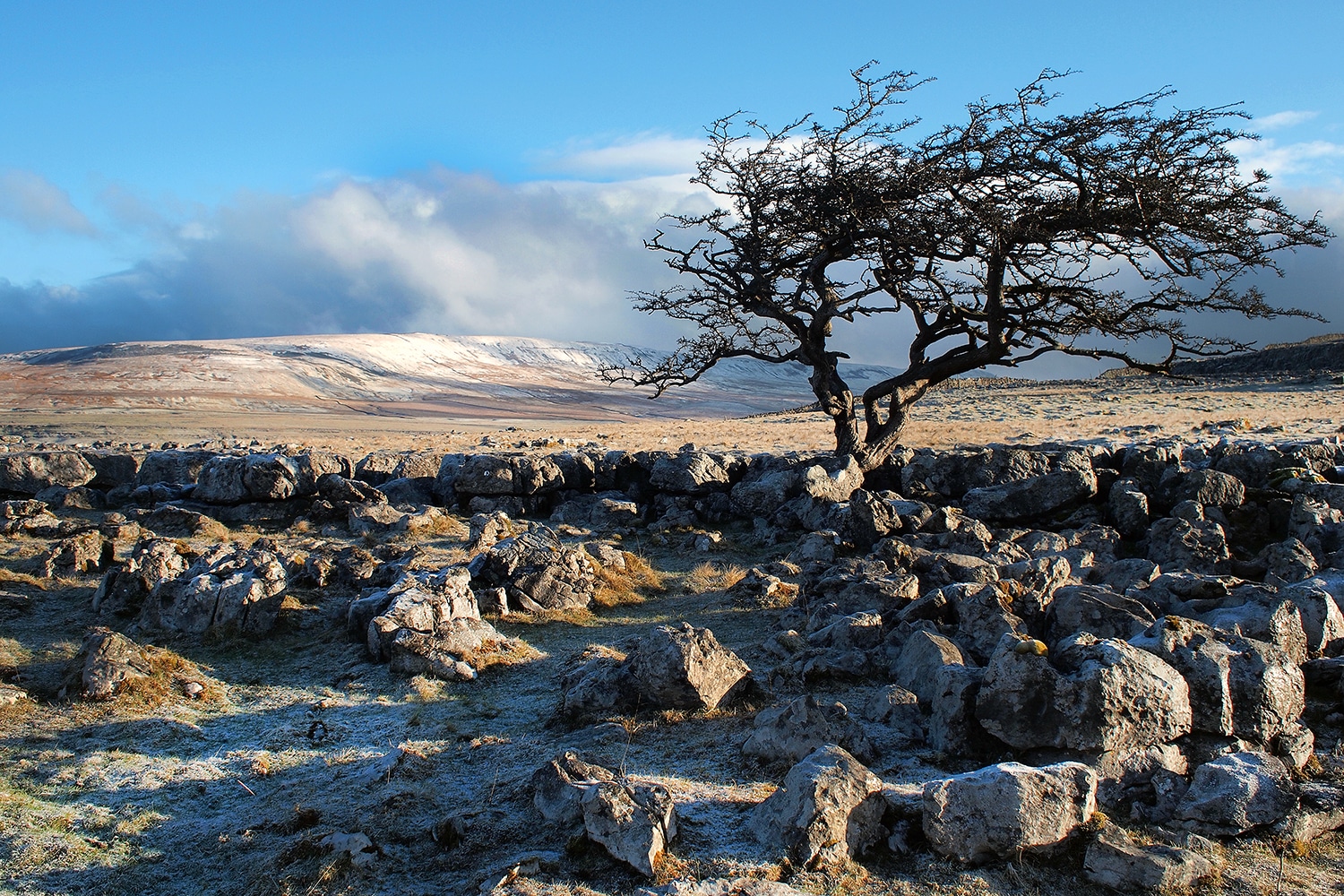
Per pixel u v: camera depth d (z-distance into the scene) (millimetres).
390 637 13664
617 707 11164
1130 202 20594
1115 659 8852
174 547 17922
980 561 15383
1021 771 7719
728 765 9570
